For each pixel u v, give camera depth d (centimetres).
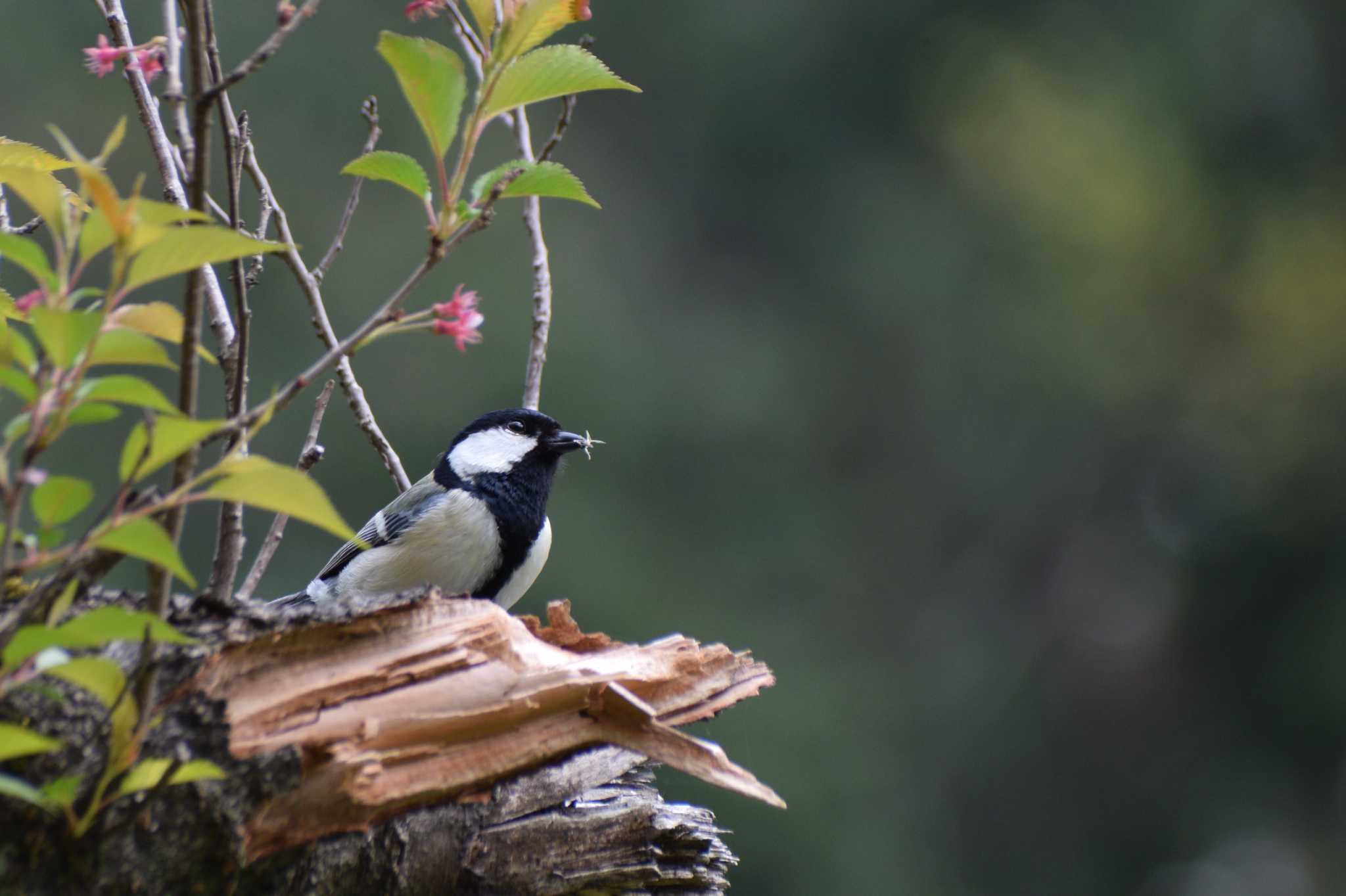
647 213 2062
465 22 376
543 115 1961
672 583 1695
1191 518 1991
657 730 330
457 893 328
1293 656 1920
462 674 310
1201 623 2002
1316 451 1838
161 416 232
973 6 2086
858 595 1895
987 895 1841
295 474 224
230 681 283
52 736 266
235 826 276
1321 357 1762
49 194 230
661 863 355
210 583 337
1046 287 1888
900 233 2011
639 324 1858
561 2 275
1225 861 1975
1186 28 2014
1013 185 1844
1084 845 1953
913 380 2009
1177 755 1984
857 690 1739
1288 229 1819
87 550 227
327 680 293
